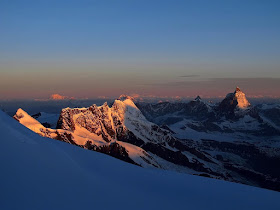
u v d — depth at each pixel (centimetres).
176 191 3247
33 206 2141
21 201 2172
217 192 3462
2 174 2488
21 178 2505
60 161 3123
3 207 2050
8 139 3184
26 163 2798
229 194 3434
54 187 2508
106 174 3303
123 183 3105
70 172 2945
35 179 2556
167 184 3531
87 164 3481
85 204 2345
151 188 3178
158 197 2881
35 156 2995
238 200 3219
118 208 2405
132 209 2442
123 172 3650
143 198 2764
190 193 3256
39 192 2361
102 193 2656
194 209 2723
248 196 3412
